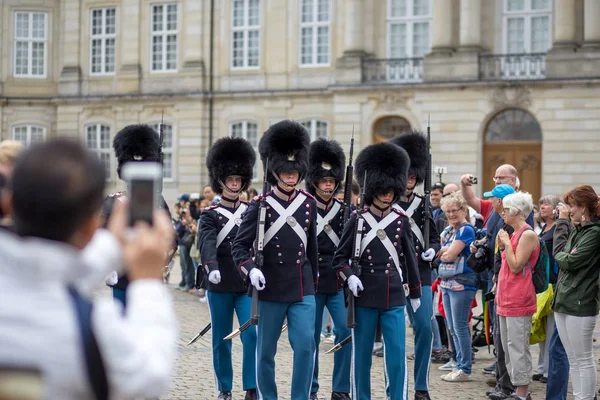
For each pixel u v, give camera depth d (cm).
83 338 327
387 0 3931
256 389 1123
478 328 1616
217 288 1151
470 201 1505
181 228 2523
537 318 1234
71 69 4466
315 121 4044
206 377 1302
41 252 328
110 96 4341
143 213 354
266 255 1055
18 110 4509
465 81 3656
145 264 354
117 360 333
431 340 1152
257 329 1063
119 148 1184
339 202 1242
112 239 357
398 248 1085
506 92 3616
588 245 1012
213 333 1163
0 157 677
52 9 4531
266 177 1085
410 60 3819
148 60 4341
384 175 1080
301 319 1045
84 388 328
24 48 4534
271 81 4141
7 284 326
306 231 1077
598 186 3509
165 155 4294
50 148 346
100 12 4444
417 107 3753
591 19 3525
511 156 3662
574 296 1026
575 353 1033
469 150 3672
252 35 4188
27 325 323
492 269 1251
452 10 3753
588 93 3516
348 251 1082
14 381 308
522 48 3753
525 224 1116
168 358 345
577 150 3534
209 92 4197
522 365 1113
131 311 348
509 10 3762
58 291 332
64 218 341
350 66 3875
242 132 4169
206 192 2328
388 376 1068
